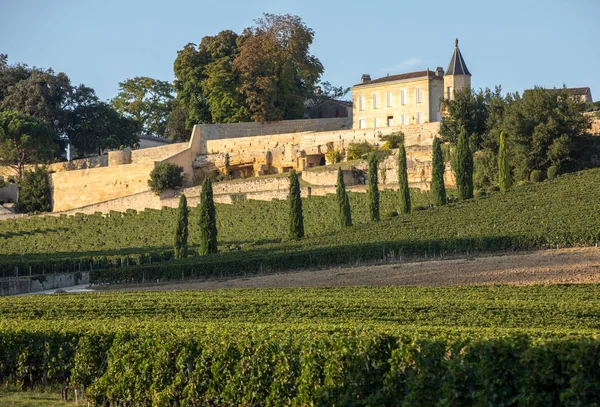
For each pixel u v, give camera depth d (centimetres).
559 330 6494
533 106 17950
